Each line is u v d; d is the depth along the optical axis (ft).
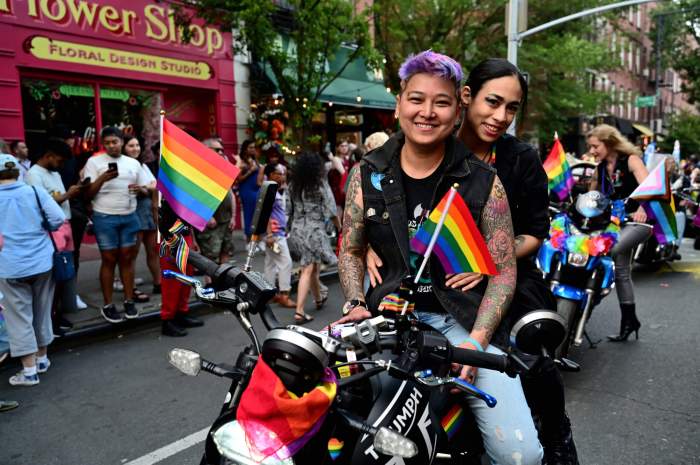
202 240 20.54
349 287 6.54
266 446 4.06
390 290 6.36
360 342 4.91
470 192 6.18
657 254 26.27
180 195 5.74
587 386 13.53
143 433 11.47
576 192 17.20
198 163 5.74
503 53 47.65
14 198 13.20
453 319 6.50
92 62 30.30
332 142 47.19
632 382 13.71
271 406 4.08
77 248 19.34
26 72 28.14
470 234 5.34
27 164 21.93
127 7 31.53
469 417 6.36
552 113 53.57
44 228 13.84
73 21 29.30
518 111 8.22
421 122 5.96
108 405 12.79
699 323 18.47
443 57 5.88
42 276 14.03
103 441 11.15
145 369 15.01
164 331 17.89
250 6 26.63
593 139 16.34
